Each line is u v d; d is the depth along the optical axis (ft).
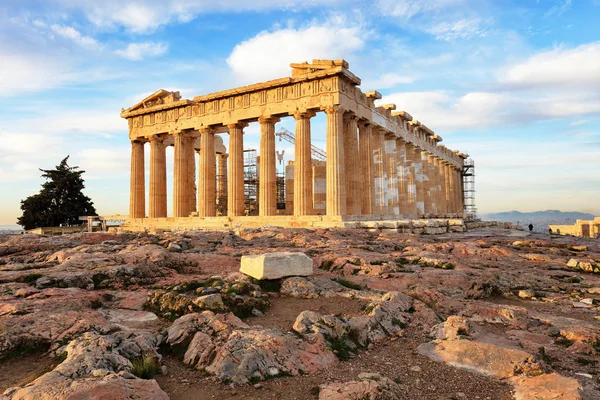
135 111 169.68
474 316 33.81
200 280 39.99
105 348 22.66
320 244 69.87
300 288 40.06
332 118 123.65
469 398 20.01
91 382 18.06
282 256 42.70
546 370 22.22
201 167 150.71
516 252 67.36
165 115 163.32
